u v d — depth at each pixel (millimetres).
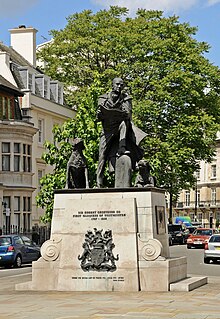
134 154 17438
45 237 46656
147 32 47531
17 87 47812
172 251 46531
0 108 44375
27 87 49062
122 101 17109
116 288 16016
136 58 46906
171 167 44719
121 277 16016
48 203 33406
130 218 16250
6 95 45094
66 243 16531
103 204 16469
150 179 17391
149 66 45750
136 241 16125
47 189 33188
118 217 16328
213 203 107375
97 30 51031
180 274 17359
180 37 47969
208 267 30203
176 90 45750
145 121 45281
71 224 16594
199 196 109875
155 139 43656
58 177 33094
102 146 17312
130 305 13531
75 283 16281
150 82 45156
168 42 46375
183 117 45344
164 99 44906
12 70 48875
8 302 14383
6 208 41656
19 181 44906
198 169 49188
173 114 45688
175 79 45219
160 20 48125
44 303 14094
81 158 17453
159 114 44625
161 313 12461
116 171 17047
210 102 47781
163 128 45875
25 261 31391
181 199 112438
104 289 16078
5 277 22891
